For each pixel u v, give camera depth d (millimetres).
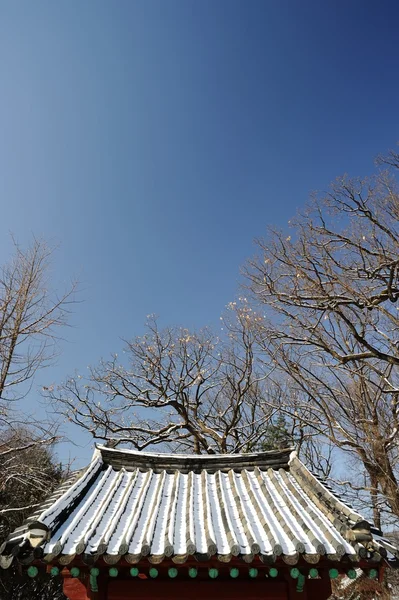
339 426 17938
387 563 5203
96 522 5914
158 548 5363
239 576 5840
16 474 13836
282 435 21656
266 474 8227
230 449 22000
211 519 6320
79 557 5156
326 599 5922
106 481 7867
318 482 7141
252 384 23016
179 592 5758
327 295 14844
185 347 23234
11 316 14344
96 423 21219
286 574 5777
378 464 16766
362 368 18344
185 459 8695
